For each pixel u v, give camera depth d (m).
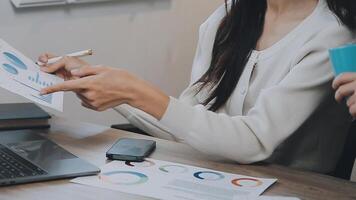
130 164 1.14
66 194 0.96
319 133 1.45
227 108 1.54
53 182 1.02
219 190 1.01
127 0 2.26
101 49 2.23
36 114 1.43
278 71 1.43
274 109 1.26
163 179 1.05
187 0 2.45
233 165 1.20
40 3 2.01
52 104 1.20
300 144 1.45
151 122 1.42
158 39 2.40
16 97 1.96
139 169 1.11
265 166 1.21
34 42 2.04
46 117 1.42
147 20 2.34
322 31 1.36
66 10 2.09
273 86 1.32
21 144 1.22
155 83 2.44
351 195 1.03
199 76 1.64
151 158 1.19
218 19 1.67
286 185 1.07
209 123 1.22
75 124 1.48
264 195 1.00
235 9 1.58
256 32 1.54
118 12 2.24
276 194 1.01
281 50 1.44
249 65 1.50
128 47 2.31
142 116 1.44
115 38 2.26
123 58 2.30
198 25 2.51
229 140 1.21
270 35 1.52
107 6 2.20
